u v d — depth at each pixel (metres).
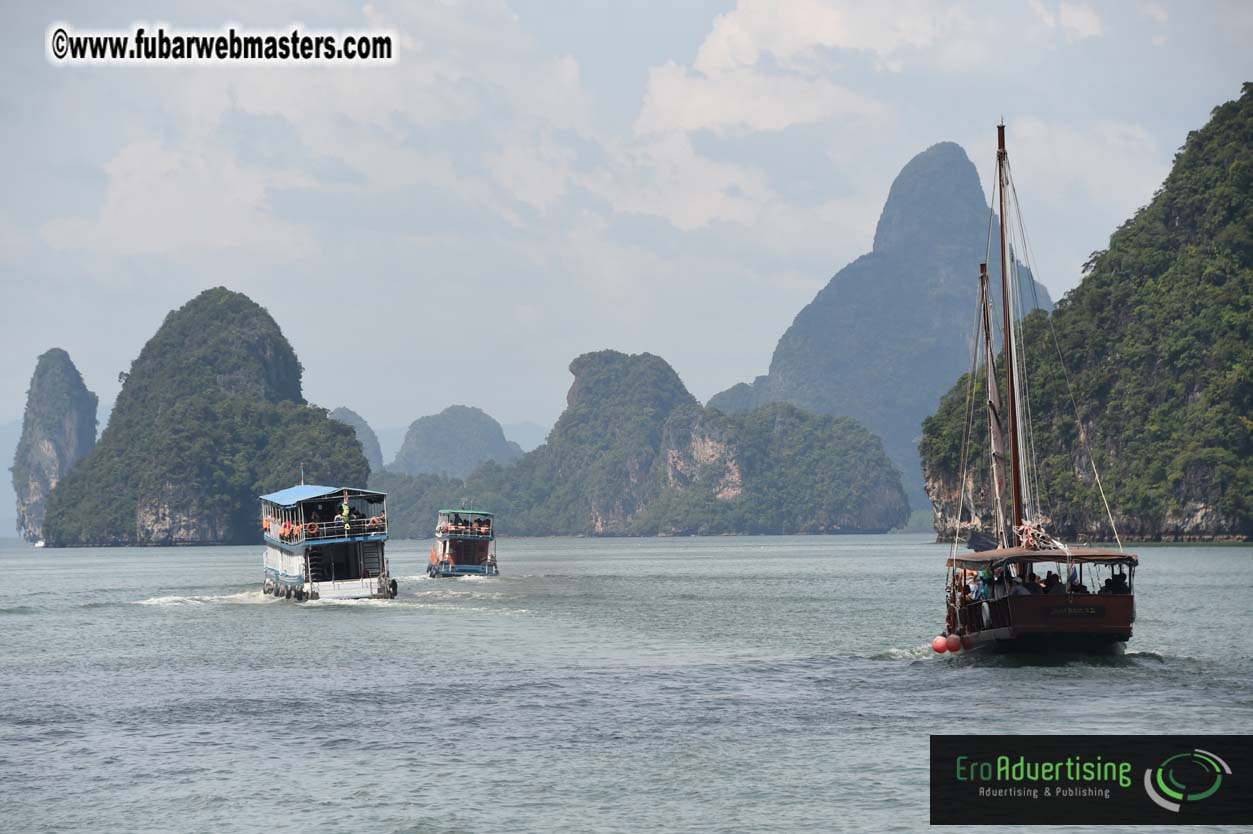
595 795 52.53
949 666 84.12
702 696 74.50
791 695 74.25
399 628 117.31
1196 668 81.19
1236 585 161.50
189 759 59.56
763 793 52.50
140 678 85.25
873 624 118.38
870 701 71.50
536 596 164.12
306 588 144.75
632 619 126.19
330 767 57.59
